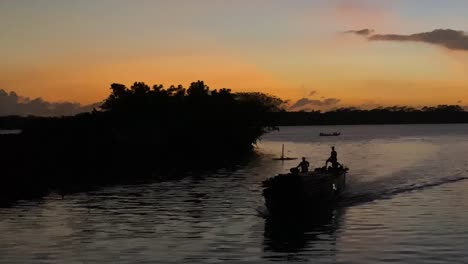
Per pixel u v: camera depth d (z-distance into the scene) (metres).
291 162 78.50
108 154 71.50
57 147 67.06
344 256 20.88
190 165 72.69
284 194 31.14
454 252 21.03
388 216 29.27
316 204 33.91
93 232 26.14
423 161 73.38
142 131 87.06
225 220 29.17
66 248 22.83
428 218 28.39
